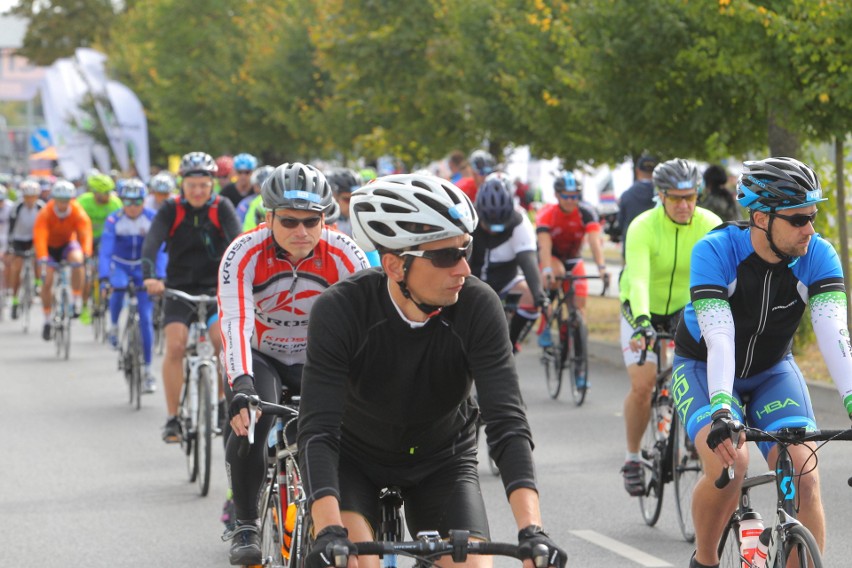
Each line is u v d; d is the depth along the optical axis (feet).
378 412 17.31
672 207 30.78
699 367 22.49
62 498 35.65
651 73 61.52
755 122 62.28
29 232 85.56
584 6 62.69
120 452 42.70
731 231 21.16
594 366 61.98
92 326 88.07
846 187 58.29
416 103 95.35
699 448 21.38
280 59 131.23
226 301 23.21
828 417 45.14
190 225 37.52
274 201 22.97
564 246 52.60
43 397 55.36
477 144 97.81
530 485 15.70
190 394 37.14
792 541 18.16
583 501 34.27
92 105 201.77
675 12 58.95
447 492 17.71
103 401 54.24
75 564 28.71
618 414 48.78
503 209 41.63
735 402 21.93
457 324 16.76
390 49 94.63
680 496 29.99
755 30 50.90
